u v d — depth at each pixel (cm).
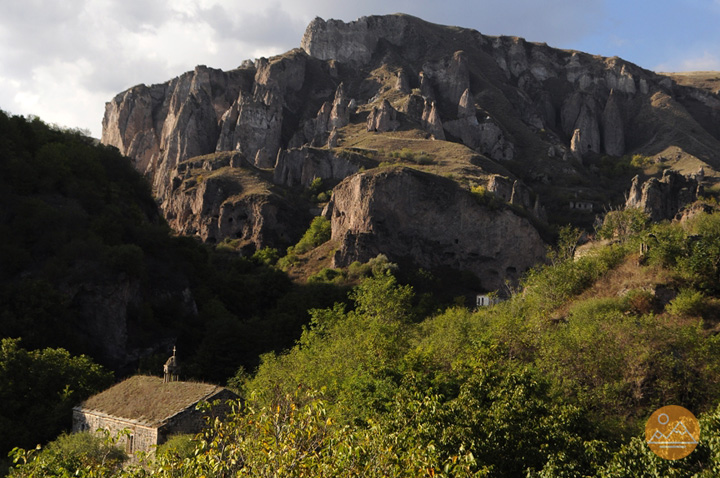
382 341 4547
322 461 1941
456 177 17850
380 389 3584
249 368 8494
